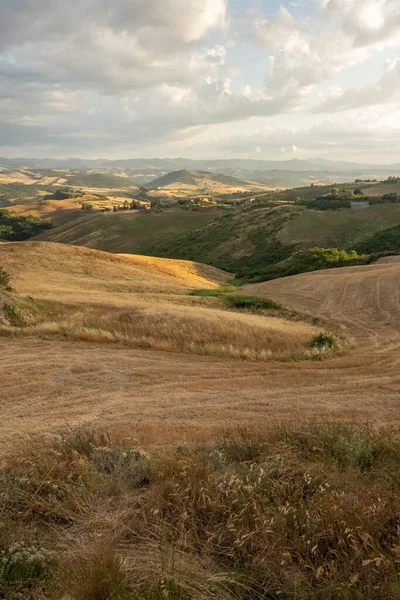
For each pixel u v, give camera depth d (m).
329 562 2.57
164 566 2.63
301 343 17.42
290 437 5.53
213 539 2.97
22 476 4.20
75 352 13.76
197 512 3.31
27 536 3.06
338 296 34.81
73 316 20.53
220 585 2.50
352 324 26.05
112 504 3.71
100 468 4.57
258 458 4.71
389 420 7.91
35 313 19.77
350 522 2.86
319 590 2.32
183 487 3.61
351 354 15.98
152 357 13.55
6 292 20.86
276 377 11.46
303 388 10.40
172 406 8.78
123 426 7.30
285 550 2.65
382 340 20.66
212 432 6.78
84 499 3.72
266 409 8.67
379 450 4.99
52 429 7.21
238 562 2.75
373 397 9.66
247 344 16.59
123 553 2.91
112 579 2.40
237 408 8.71
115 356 13.41
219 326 19.03
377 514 2.95
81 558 2.71
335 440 5.39
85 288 34.06
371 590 2.27
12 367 11.59
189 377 11.28
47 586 2.52
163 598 2.29
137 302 26.88
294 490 3.62
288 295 37.44
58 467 4.38
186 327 18.53
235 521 2.97
